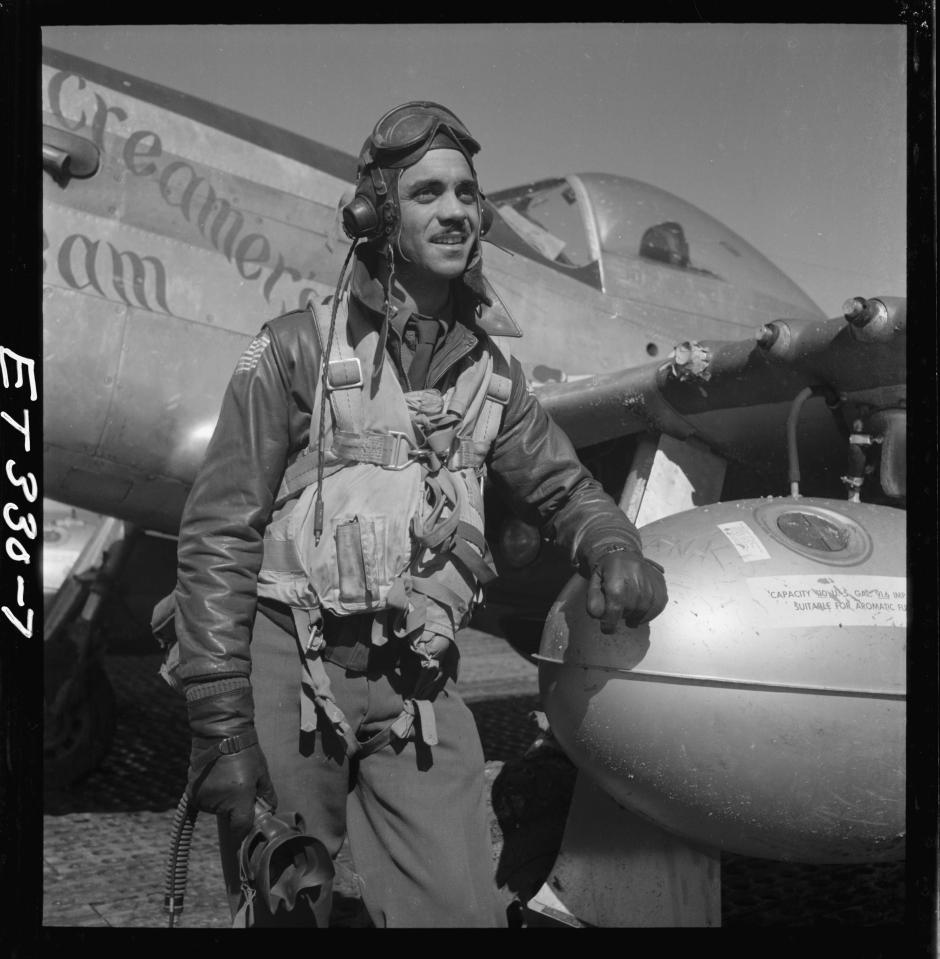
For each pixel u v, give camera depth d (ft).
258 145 9.45
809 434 7.79
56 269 8.53
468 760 4.62
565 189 11.68
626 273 11.28
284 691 4.46
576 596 5.52
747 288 12.21
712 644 5.00
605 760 5.21
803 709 4.94
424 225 4.38
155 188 8.90
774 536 5.46
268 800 4.11
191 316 9.00
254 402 4.36
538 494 4.95
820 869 7.70
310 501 4.37
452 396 4.61
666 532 5.60
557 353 10.59
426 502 4.42
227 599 4.16
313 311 4.54
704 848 5.62
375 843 4.62
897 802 5.03
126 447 8.87
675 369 6.76
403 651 4.51
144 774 10.91
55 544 16.07
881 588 5.22
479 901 4.42
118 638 16.75
